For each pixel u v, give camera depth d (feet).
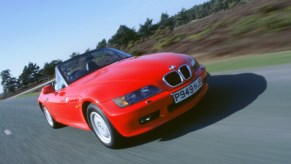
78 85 14.55
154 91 11.82
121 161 11.61
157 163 10.47
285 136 9.43
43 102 19.60
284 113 11.27
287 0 46.44
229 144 10.10
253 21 43.91
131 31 109.19
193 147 10.80
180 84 12.28
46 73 177.58
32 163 14.33
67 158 13.74
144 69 12.61
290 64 18.47
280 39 31.45
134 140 13.39
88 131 17.30
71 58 17.31
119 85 12.10
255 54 29.17
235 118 12.16
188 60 13.48
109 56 16.70
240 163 8.59
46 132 20.29
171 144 11.73
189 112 14.51
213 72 24.35
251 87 15.48
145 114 11.64
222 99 14.87
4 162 15.84
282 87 14.23
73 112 14.97
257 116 11.70
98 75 14.07
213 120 12.67
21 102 51.47
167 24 111.45
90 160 12.69
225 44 40.01
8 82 266.57
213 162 9.18
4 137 22.48
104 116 12.13
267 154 8.62
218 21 59.06
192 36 56.29
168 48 55.72
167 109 12.01
